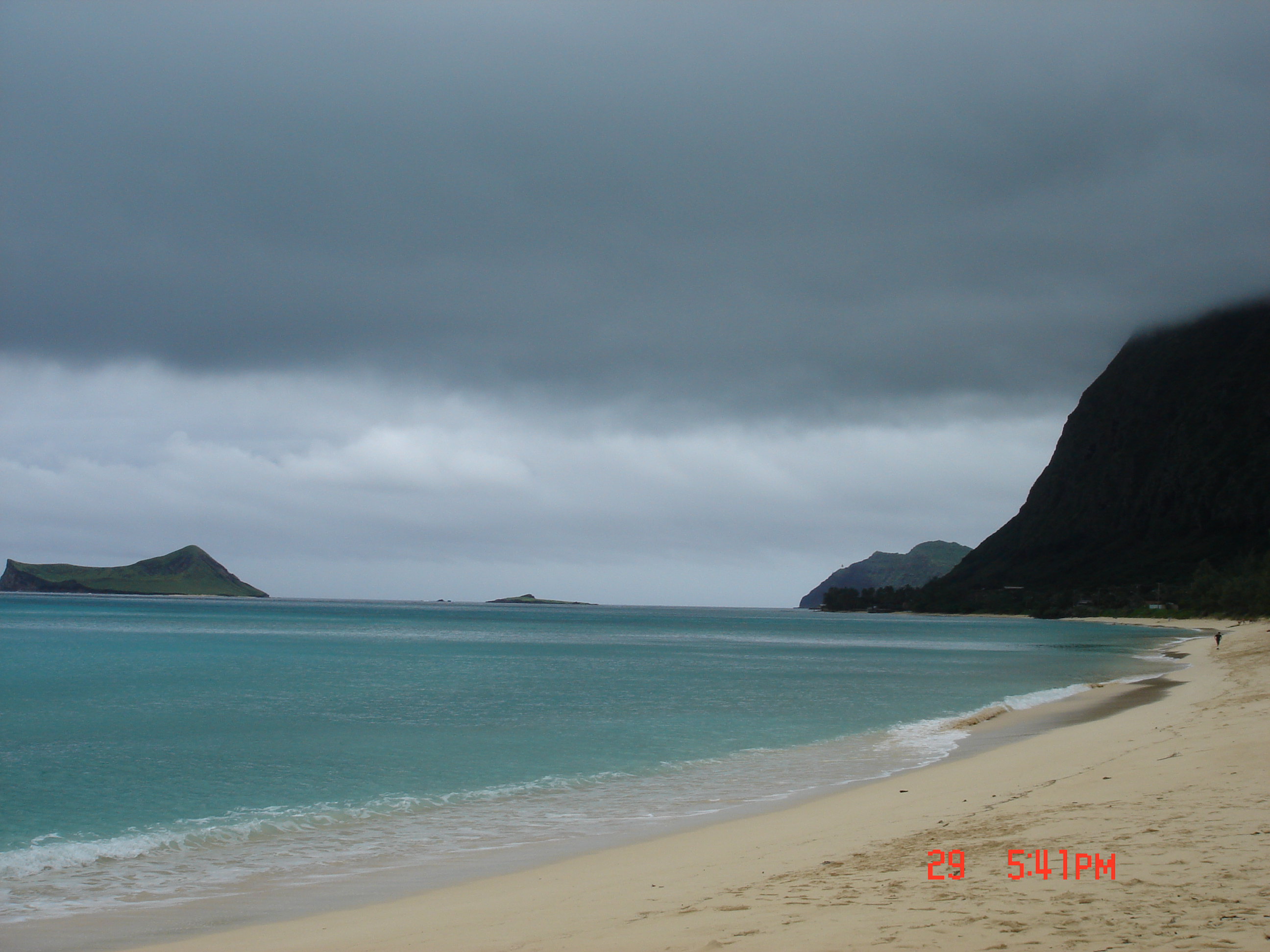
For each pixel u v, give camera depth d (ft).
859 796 68.03
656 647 366.63
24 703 142.10
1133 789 53.62
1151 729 88.02
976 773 73.41
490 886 46.70
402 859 55.06
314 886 49.24
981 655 315.78
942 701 152.46
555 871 49.32
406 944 34.14
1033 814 49.19
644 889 41.14
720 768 86.22
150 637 371.76
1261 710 90.27
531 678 200.03
